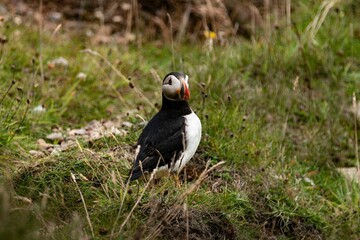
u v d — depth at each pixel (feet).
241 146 35.37
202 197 30.42
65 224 27.45
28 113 38.50
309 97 44.24
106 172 30.83
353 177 37.04
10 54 45.21
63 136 37.47
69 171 30.71
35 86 41.24
